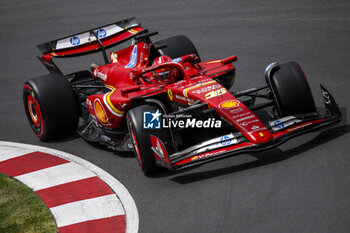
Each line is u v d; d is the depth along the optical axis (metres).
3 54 50.94
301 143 23.72
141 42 28.97
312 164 21.55
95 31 30.81
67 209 21.16
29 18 63.88
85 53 30.69
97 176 24.03
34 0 73.25
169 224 18.94
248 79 34.91
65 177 24.31
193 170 23.02
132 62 28.38
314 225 17.33
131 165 24.81
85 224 19.77
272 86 23.66
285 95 23.22
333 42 40.09
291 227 17.45
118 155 26.27
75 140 29.30
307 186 19.92
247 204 19.34
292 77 23.58
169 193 21.30
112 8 62.66
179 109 24.69
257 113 27.02
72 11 64.25
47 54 29.70
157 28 51.28
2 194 23.28
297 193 19.53
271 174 21.28
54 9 66.56
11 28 60.59
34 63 46.59
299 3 52.59
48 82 28.72
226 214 18.91
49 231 19.56
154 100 24.48
